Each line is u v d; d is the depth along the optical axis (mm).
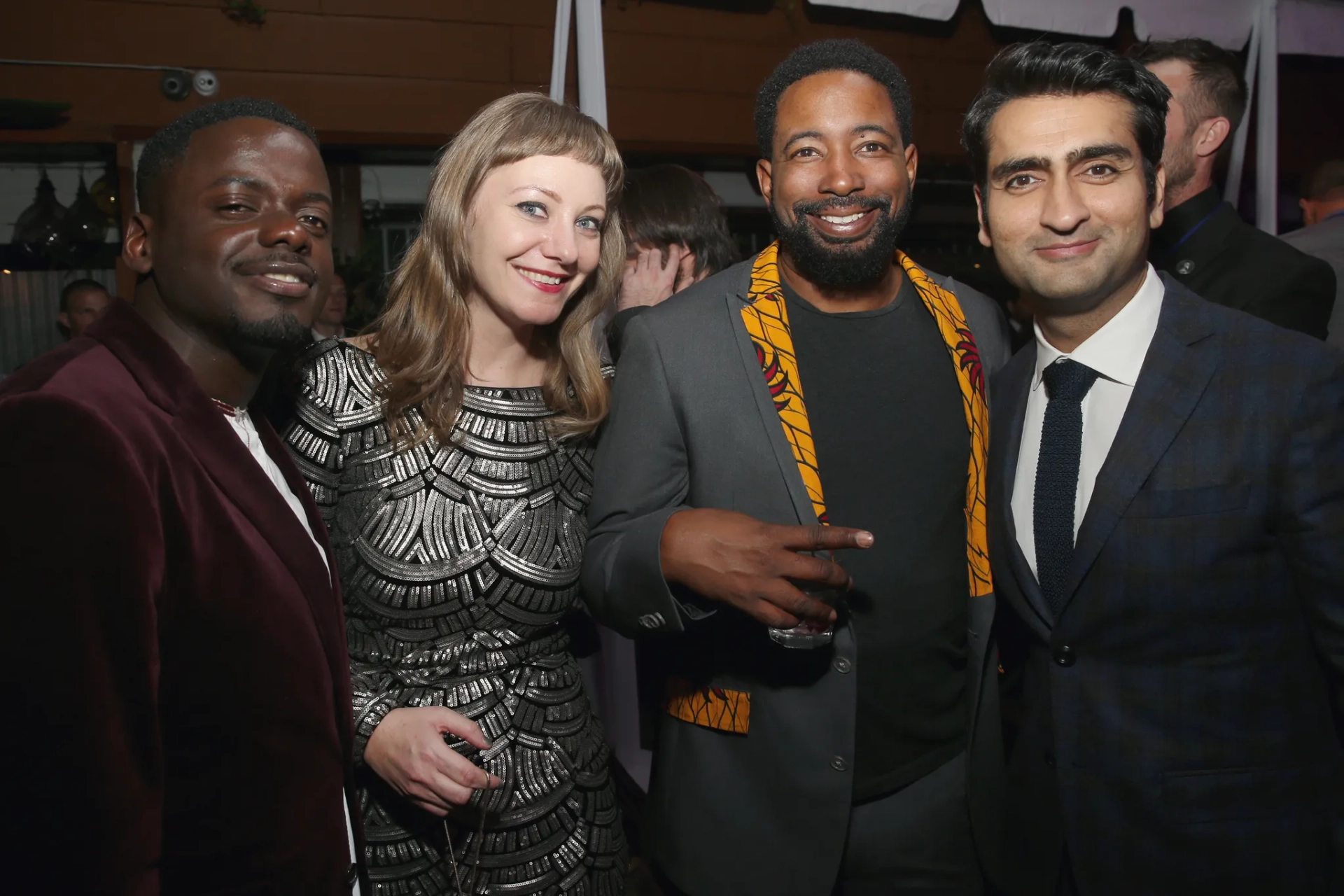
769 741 1353
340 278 3463
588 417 1357
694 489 1380
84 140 3318
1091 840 1233
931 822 1432
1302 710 1172
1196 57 2047
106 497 681
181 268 860
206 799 770
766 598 1155
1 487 651
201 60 3406
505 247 1219
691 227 2111
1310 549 1099
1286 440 1122
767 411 1344
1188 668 1185
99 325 846
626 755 2578
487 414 1290
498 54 3754
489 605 1259
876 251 1356
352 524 1239
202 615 771
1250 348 1176
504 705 1258
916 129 4316
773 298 1417
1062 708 1263
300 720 832
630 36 3859
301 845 828
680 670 1434
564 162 1232
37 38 3229
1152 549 1177
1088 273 1185
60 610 646
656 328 1407
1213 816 1167
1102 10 3076
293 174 885
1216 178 4367
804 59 1384
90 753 650
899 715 1394
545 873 1250
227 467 838
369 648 1279
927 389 1430
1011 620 1442
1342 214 2549
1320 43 3520
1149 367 1208
